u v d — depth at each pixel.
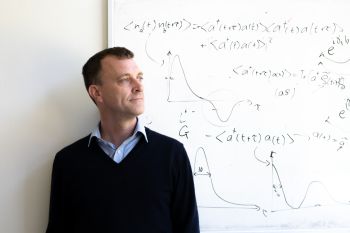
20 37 1.18
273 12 1.20
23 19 1.18
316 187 1.20
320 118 1.21
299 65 1.20
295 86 1.20
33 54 1.18
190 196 1.06
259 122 1.20
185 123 1.19
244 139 1.20
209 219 1.19
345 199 1.21
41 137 1.19
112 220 1.00
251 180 1.20
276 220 1.19
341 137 1.21
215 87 1.19
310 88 1.21
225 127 1.20
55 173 1.10
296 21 1.20
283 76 1.20
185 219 1.05
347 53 1.21
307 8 1.20
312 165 1.21
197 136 1.19
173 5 1.19
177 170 1.07
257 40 1.20
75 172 1.06
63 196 1.08
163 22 1.18
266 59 1.20
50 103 1.19
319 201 1.20
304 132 1.21
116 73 1.02
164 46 1.19
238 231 1.19
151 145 1.07
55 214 1.09
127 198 1.01
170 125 1.19
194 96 1.19
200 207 1.19
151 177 1.03
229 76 1.20
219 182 1.19
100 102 1.07
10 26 1.18
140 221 1.00
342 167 1.21
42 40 1.18
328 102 1.21
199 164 1.19
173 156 1.06
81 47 1.19
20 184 1.18
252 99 1.20
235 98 1.20
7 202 1.18
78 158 1.07
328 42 1.21
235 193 1.19
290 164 1.20
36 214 1.19
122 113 1.04
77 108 1.20
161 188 1.03
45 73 1.19
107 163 1.04
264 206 1.19
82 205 1.03
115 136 1.09
